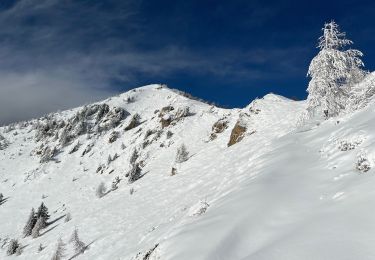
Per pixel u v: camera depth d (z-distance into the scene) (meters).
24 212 87.06
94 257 37.59
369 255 8.91
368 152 15.76
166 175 60.97
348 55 33.88
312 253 9.91
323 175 17.70
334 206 12.94
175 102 109.25
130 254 26.28
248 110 57.41
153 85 177.88
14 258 55.53
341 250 9.56
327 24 33.59
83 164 109.69
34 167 119.00
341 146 19.97
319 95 33.88
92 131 131.62
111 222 47.69
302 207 14.29
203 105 106.12
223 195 21.91
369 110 24.75
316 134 28.89
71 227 54.22
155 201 48.06
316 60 33.88
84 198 81.88
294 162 22.31
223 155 49.53
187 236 14.91
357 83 32.97
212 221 15.80
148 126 107.00
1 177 118.62
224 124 69.56
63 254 43.22
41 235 62.44
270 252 10.77
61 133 141.75
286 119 47.75
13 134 177.75
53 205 86.06
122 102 149.62
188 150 69.75
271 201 15.73
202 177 45.53
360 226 10.53
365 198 12.28
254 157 33.38
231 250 12.36
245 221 14.28
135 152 89.44
